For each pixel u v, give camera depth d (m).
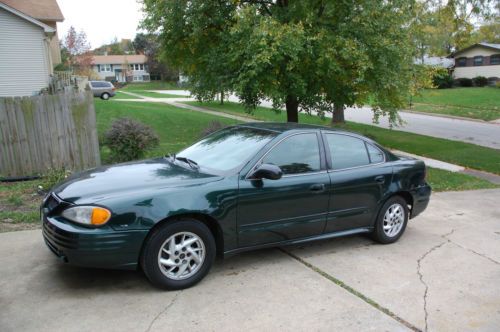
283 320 3.68
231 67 11.09
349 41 10.41
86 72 48.59
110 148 9.50
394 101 12.82
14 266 4.53
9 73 20.94
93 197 3.93
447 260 5.23
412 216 6.03
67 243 3.77
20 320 3.53
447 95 37.84
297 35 10.04
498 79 45.44
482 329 3.70
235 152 4.86
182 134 15.38
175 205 4.04
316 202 4.94
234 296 4.06
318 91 12.09
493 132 21.09
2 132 8.23
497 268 5.04
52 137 8.68
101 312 3.68
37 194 7.20
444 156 14.34
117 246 3.82
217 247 4.49
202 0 11.38
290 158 4.87
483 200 8.66
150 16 12.30
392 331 3.60
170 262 4.05
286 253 5.21
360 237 5.98
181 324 3.55
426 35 14.34
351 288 4.33
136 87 67.75
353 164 5.35
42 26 21.14
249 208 4.48
